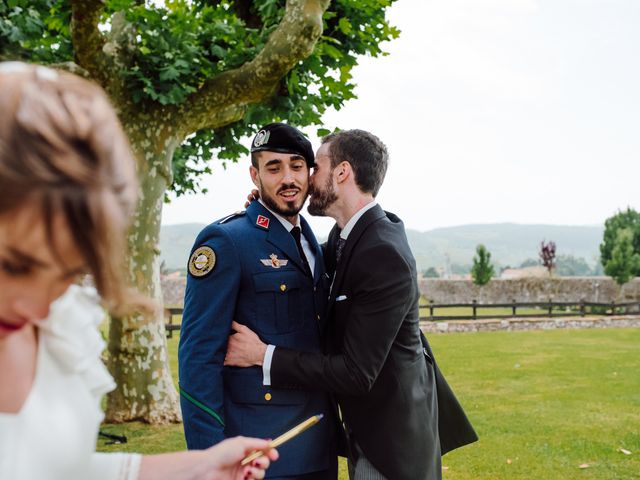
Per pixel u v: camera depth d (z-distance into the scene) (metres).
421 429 2.41
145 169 5.84
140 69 5.37
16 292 0.59
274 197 2.36
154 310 0.68
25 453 0.70
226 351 2.27
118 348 6.05
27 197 0.52
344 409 2.47
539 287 29.31
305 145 2.39
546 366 10.43
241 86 5.41
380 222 2.39
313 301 2.45
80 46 5.10
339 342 2.38
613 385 8.67
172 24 5.36
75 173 0.53
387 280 2.24
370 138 2.45
